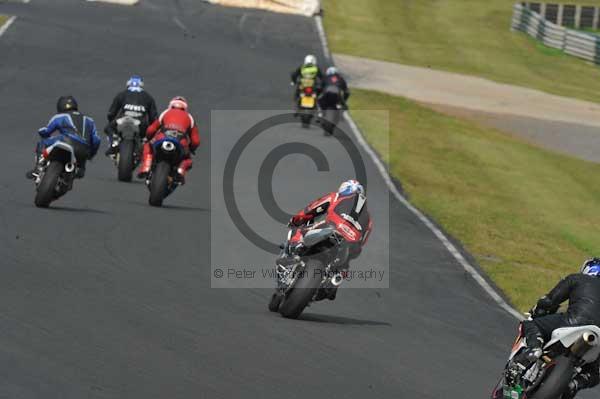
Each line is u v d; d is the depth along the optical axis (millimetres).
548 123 126812
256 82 120562
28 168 65688
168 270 39938
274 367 27594
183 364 26391
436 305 44938
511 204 82438
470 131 114062
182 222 51312
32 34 131000
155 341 28359
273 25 165500
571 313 27359
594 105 143250
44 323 28562
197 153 83188
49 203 49938
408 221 66625
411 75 146625
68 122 50438
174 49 133500
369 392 26828
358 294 43719
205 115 100812
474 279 53156
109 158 75625
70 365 24797
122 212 51531
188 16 162125
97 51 125938
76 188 58594
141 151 64062
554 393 25969
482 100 136375
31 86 103688
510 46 182000
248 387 25281
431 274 51844
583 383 27219
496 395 28094
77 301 31938
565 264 64938
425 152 98312
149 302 33469
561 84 158125
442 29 186750
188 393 23969
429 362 32281
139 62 123062
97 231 45188
